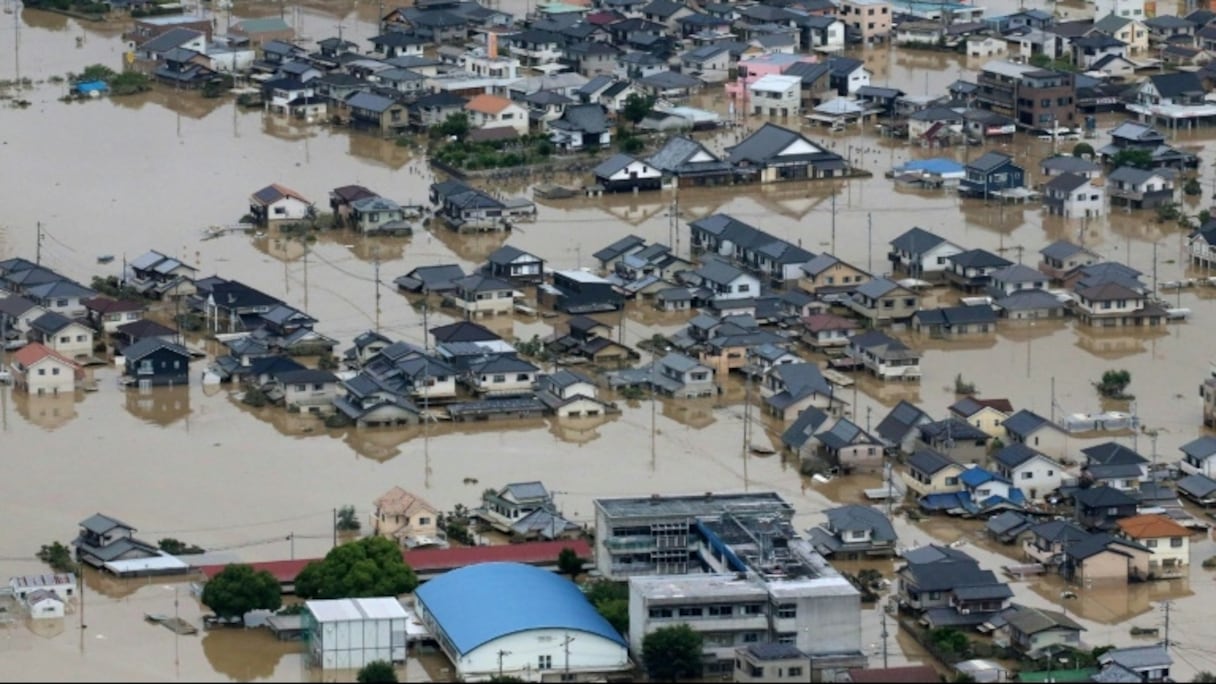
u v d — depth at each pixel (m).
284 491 125.12
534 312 153.25
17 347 146.00
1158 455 130.12
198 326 149.88
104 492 124.88
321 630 104.12
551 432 134.12
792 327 150.25
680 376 139.62
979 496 123.00
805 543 112.44
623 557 112.94
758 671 102.12
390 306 154.12
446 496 124.31
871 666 105.06
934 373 143.88
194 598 112.00
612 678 104.38
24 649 106.50
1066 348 148.62
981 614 109.69
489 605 106.06
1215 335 150.88
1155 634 110.00
